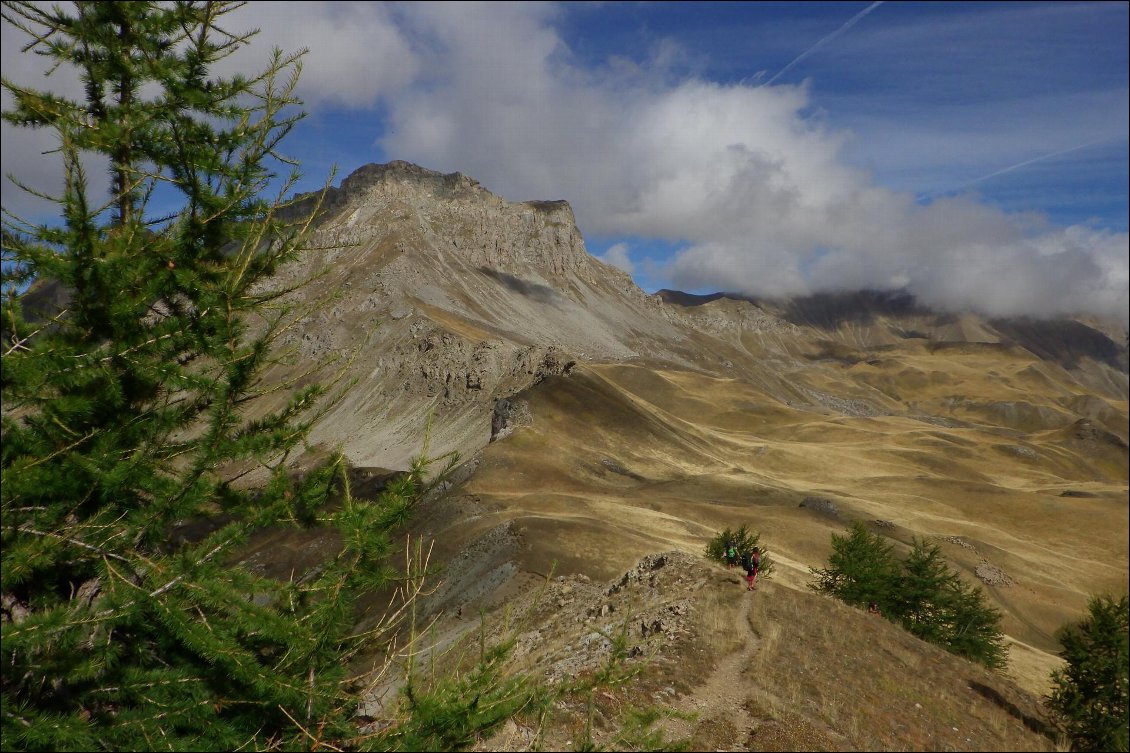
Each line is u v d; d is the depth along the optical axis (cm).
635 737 585
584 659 1600
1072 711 2394
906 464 19188
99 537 464
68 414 456
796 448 19175
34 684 446
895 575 4500
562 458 11256
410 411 16900
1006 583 9750
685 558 3206
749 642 2205
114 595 445
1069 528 13800
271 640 524
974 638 4266
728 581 2838
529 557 5069
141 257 496
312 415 531
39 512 464
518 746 651
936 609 4381
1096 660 2453
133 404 512
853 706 1852
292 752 477
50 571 486
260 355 499
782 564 5909
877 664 2345
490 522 6550
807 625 2545
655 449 13838
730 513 9312
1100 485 17925
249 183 540
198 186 505
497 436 12556
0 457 448
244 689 488
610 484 10912
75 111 505
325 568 540
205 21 520
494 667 536
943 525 12462
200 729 468
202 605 484
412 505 557
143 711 454
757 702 1647
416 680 512
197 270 516
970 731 2027
